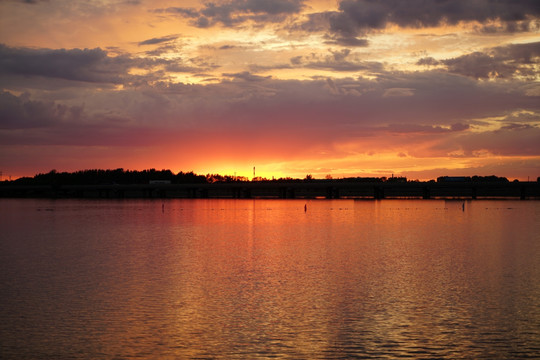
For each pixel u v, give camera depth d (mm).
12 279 52781
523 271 57031
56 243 86125
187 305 42312
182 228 119875
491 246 81125
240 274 55281
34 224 131625
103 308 41375
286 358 31703
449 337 34906
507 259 66250
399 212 195125
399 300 43875
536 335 35219
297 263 62969
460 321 38062
